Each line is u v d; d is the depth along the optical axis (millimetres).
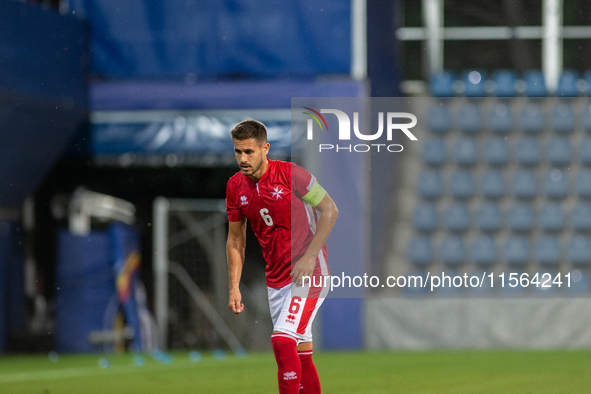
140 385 20219
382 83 40000
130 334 34969
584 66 47781
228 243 12328
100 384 20656
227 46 35375
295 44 34844
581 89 47312
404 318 32594
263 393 18000
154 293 39312
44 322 38406
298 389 11594
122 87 35562
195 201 44781
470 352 30953
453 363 25672
